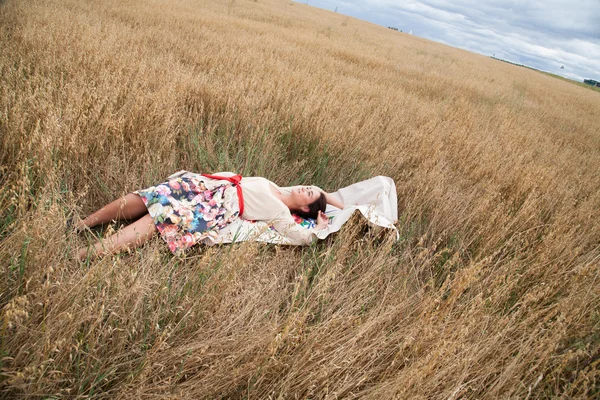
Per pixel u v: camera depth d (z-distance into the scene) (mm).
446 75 16297
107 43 6215
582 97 24922
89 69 5047
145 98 4121
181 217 2836
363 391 1959
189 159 4098
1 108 3305
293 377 1991
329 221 3625
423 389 1961
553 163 6754
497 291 2795
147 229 2736
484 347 2383
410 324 2492
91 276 1912
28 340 1685
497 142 7051
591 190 5680
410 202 4199
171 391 1836
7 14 6891
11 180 2803
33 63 4828
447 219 4035
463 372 2055
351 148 5043
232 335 2096
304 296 2635
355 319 2432
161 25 10438
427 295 2748
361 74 10969
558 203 4711
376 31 39844
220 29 12219
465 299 2904
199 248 2918
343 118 5664
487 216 4027
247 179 3322
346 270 3070
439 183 4391
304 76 7535
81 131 3312
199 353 1939
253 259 2807
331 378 2035
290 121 5062
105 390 1837
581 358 2416
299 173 4641
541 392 2299
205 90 5289
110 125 3500
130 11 11125
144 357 1886
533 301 2859
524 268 3359
